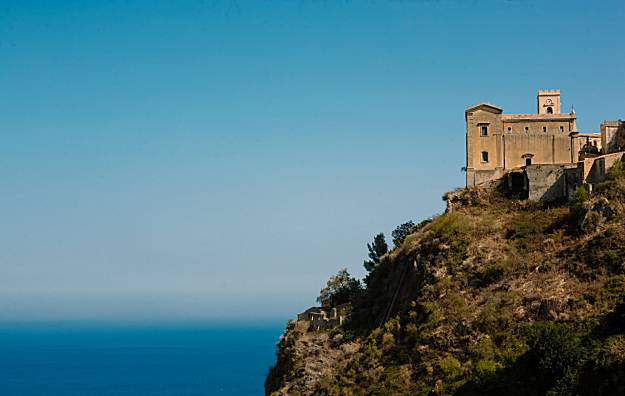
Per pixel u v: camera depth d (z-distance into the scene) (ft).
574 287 298.15
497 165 424.46
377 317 373.61
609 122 425.28
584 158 401.08
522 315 298.97
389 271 393.70
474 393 278.05
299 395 352.08
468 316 312.09
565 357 260.62
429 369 302.45
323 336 386.73
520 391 266.77
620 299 281.54
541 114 427.33
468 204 401.90
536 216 361.92
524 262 323.37
